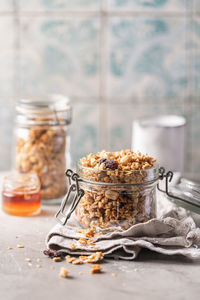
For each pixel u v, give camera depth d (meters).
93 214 0.79
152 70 1.27
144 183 0.78
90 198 0.79
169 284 0.70
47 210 0.94
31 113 0.94
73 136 1.30
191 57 1.26
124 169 0.78
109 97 1.28
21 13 1.25
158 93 1.28
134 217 0.79
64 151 0.97
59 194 0.96
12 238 0.82
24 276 0.72
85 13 1.25
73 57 1.27
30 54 1.27
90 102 1.29
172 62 1.26
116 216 0.78
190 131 1.29
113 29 1.25
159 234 0.79
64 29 1.26
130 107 1.29
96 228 0.79
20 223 0.88
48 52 1.27
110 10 1.25
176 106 1.28
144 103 1.28
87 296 0.68
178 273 0.73
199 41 1.26
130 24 1.25
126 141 1.30
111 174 0.77
